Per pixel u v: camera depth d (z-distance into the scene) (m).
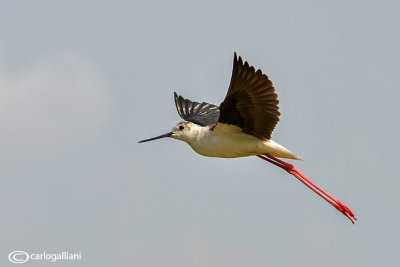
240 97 13.58
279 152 14.63
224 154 14.94
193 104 17.77
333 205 15.62
